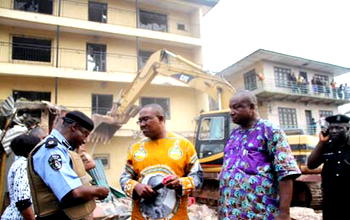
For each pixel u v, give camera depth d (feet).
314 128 77.41
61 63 56.34
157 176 8.40
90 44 59.98
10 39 54.29
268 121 8.30
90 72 54.80
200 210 22.89
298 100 79.20
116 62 60.59
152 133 8.80
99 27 57.21
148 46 64.18
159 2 65.46
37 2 57.82
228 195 8.25
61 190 7.14
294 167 7.61
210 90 31.63
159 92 62.13
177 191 8.23
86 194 7.48
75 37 58.39
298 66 81.87
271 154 7.99
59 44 57.00
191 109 64.28
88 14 60.64
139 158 8.79
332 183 10.17
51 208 7.36
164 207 8.25
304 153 22.90
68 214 7.38
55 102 53.06
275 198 7.84
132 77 57.41
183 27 69.51
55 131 8.30
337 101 82.89
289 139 24.17
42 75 51.75
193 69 32.48
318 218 19.19
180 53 66.80
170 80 60.80
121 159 54.60
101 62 59.93
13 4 56.18
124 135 54.29
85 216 7.64
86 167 14.82
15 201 9.44
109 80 55.83
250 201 7.79
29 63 54.49
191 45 65.77
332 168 10.25
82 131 8.33
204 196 26.16
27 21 52.80
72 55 57.52
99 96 57.82
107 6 62.44
